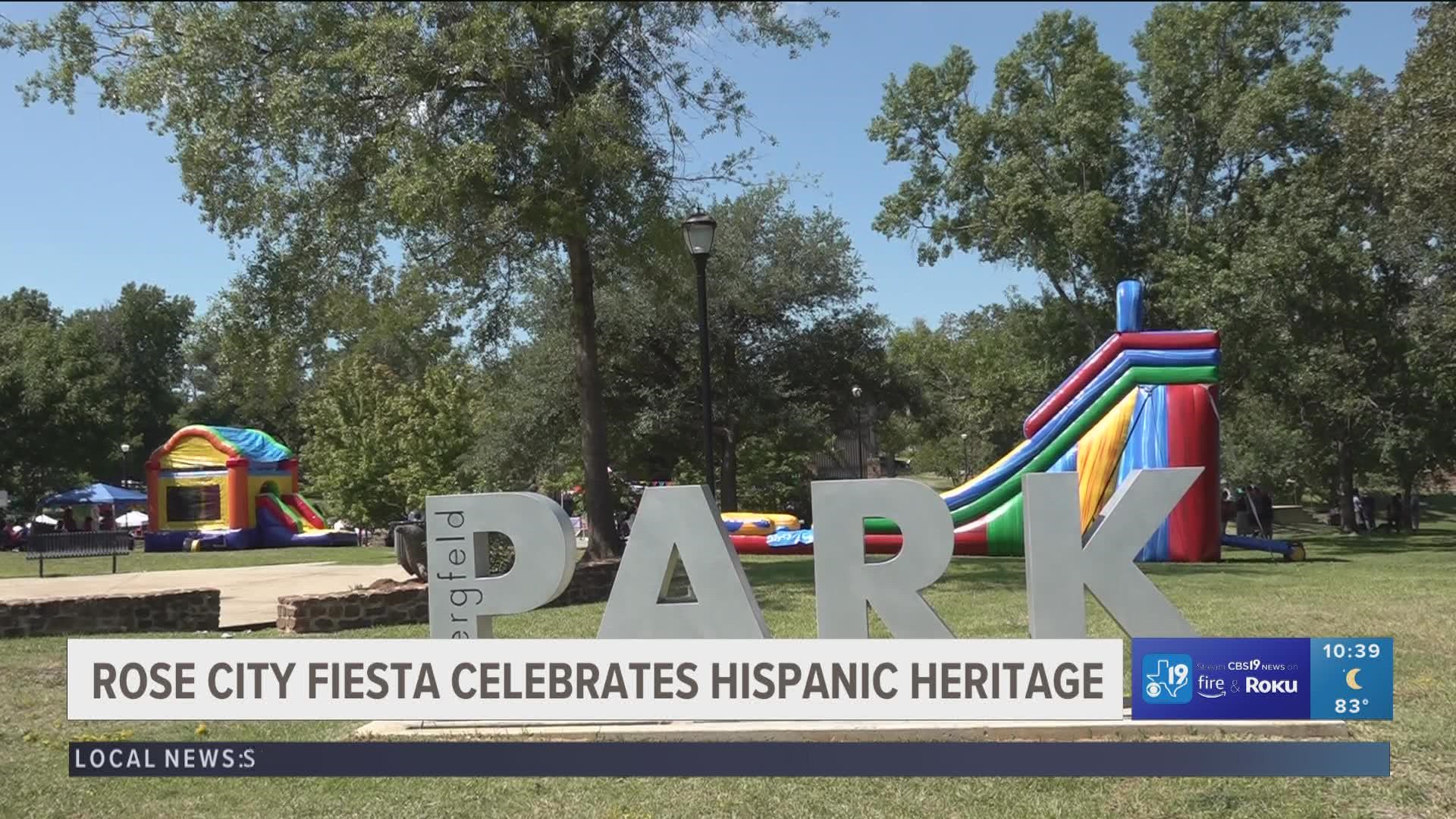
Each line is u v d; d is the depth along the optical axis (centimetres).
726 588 671
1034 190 2753
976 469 5906
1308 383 2952
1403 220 2269
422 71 1505
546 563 680
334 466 3412
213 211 1587
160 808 563
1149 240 2828
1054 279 2823
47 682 861
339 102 1527
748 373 2728
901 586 663
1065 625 661
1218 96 2775
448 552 695
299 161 1577
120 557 2753
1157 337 1794
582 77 1689
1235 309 2506
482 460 2770
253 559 2584
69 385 4531
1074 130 2677
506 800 564
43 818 550
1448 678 773
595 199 1630
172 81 1514
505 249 1752
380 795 576
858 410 3081
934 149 2955
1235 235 2761
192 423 7012
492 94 1567
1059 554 664
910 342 5350
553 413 2667
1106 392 1792
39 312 7125
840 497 673
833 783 578
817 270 2802
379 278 1727
